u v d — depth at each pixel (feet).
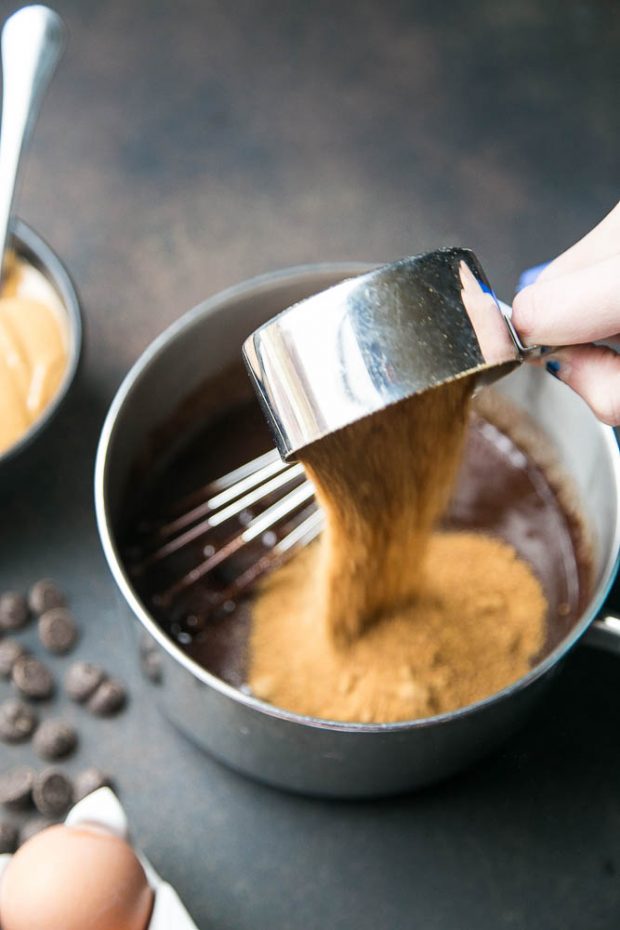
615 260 1.43
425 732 1.48
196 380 1.82
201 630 1.76
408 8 2.29
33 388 1.87
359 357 1.40
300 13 2.28
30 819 1.74
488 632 1.74
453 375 1.40
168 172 2.16
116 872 1.56
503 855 1.73
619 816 1.76
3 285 1.94
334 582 1.68
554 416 1.80
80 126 2.19
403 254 2.12
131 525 1.85
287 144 2.19
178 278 2.08
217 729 1.61
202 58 2.25
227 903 1.70
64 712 1.80
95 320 2.04
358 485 1.60
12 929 1.56
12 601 1.84
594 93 2.25
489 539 1.83
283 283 1.74
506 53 2.27
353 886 1.71
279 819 1.74
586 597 1.74
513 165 2.18
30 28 1.88
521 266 2.10
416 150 2.19
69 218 2.11
